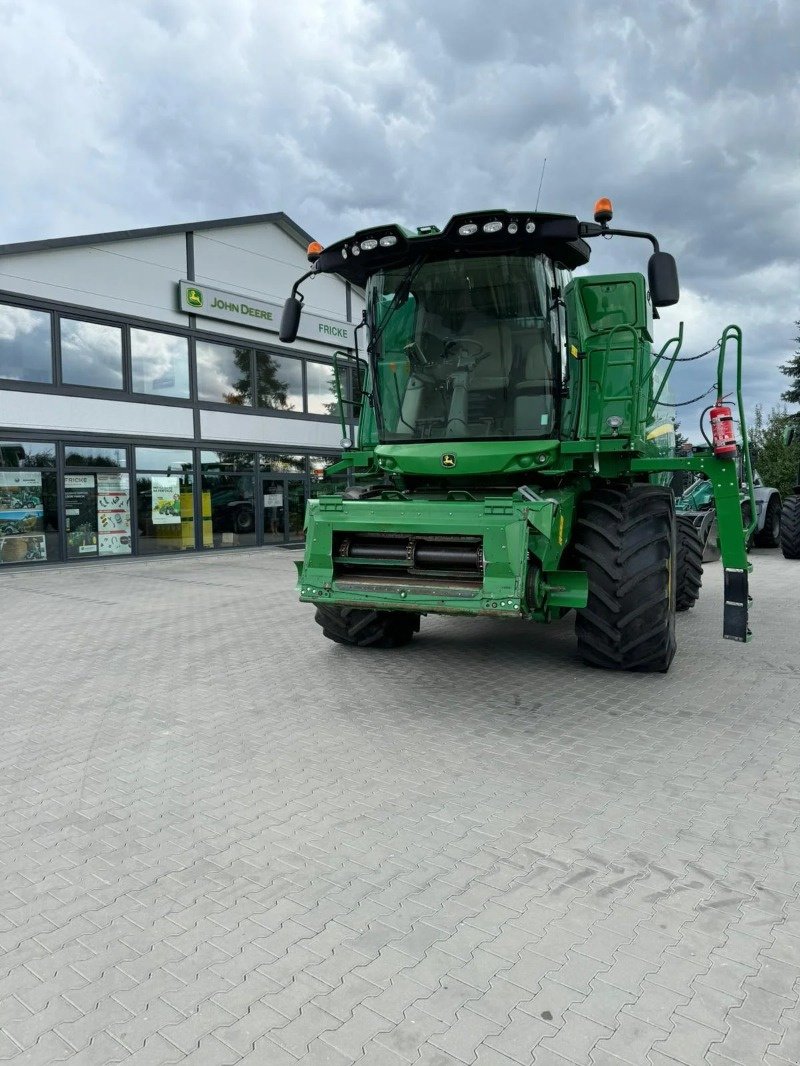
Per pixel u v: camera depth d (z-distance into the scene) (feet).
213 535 57.36
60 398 47.14
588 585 17.54
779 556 47.24
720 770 13.20
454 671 20.13
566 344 18.51
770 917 8.90
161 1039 7.18
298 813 11.92
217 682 19.77
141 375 52.16
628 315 20.51
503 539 15.29
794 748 14.16
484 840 10.89
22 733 16.03
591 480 20.66
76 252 47.75
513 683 18.81
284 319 19.49
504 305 18.37
